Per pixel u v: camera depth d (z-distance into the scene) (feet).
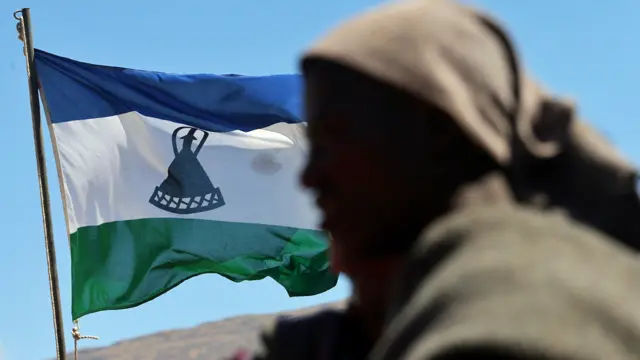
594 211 6.19
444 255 4.83
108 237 43.68
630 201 6.33
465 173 5.38
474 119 5.34
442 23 5.51
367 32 5.48
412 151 5.40
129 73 44.47
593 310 4.20
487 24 5.81
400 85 5.27
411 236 5.46
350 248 5.62
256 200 45.16
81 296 43.04
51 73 44.04
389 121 5.43
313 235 45.01
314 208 5.96
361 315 6.35
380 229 5.51
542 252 4.56
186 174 44.62
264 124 45.11
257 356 7.39
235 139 44.83
